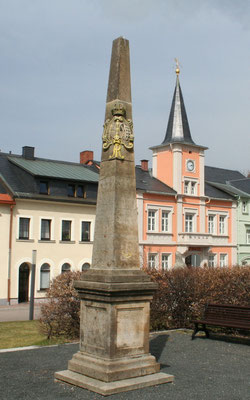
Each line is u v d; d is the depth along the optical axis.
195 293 16.45
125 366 8.93
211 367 10.77
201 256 46.53
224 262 49.12
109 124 10.13
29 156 40.66
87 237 38.09
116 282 9.04
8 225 33.56
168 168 46.44
